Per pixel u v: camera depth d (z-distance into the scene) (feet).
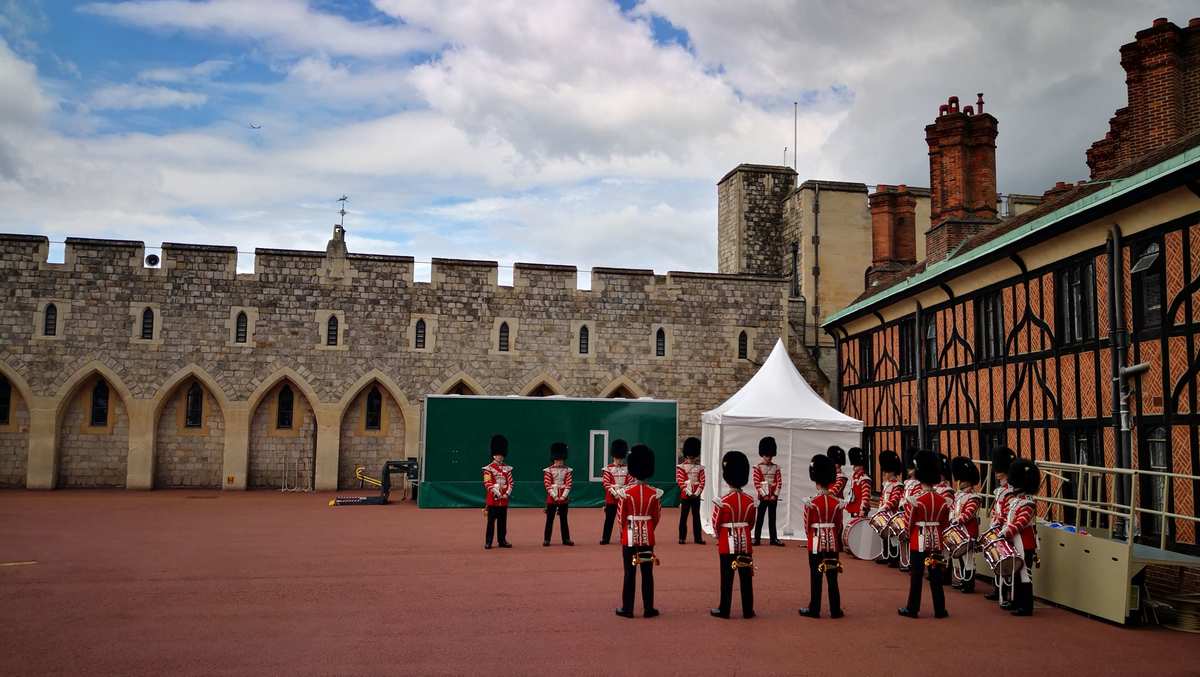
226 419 76.79
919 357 56.95
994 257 45.75
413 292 80.53
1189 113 44.04
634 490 27.43
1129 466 35.29
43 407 74.23
